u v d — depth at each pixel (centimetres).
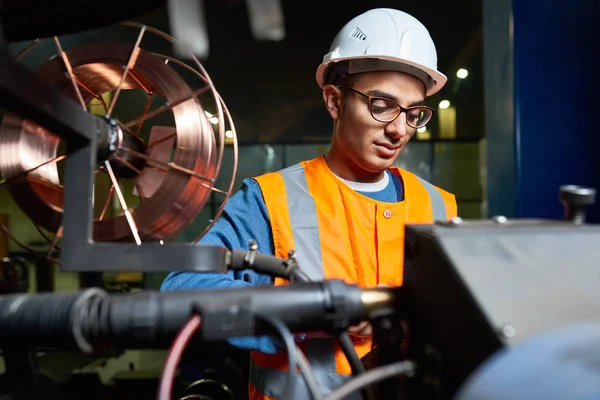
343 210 105
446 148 251
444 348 47
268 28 45
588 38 184
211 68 245
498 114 198
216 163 63
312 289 51
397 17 107
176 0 44
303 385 92
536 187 188
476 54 236
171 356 42
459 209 252
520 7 188
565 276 44
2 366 202
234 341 81
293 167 114
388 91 102
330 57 111
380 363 58
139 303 47
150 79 62
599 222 185
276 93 251
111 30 219
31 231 214
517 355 31
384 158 106
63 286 222
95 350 49
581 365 28
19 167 60
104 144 57
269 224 104
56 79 61
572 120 186
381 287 56
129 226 59
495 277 43
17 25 53
